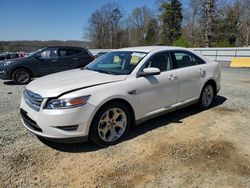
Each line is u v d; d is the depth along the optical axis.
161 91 4.54
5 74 9.57
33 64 9.85
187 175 3.13
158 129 4.57
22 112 4.03
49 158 3.55
